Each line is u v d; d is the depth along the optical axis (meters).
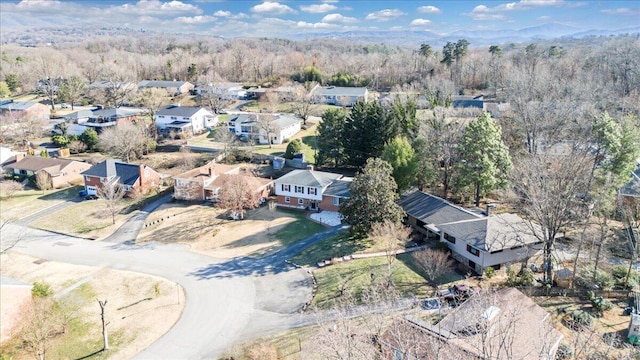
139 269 46.03
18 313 35.78
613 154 47.72
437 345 22.50
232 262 46.59
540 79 81.31
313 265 45.00
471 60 127.75
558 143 59.09
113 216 58.81
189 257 48.25
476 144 50.12
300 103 103.69
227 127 90.00
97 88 130.50
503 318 26.19
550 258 37.78
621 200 43.22
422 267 42.59
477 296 29.08
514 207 47.59
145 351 33.28
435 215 48.69
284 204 61.00
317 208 59.00
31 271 46.03
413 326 26.42
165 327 36.06
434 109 65.50
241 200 56.78
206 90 125.81
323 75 135.75
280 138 85.81
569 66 107.00
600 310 33.78
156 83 139.38
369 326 29.11
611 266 39.22
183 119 96.38
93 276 44.72
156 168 78.12
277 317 36.81
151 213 61.28
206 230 54.56
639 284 35.53
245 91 130.25
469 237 42.84
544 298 36.03
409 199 53.94
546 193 36.38
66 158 80.56
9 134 95.75
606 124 48.81
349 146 68.69
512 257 42.69
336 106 109.50
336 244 48.38
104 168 69.50
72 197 69.44
